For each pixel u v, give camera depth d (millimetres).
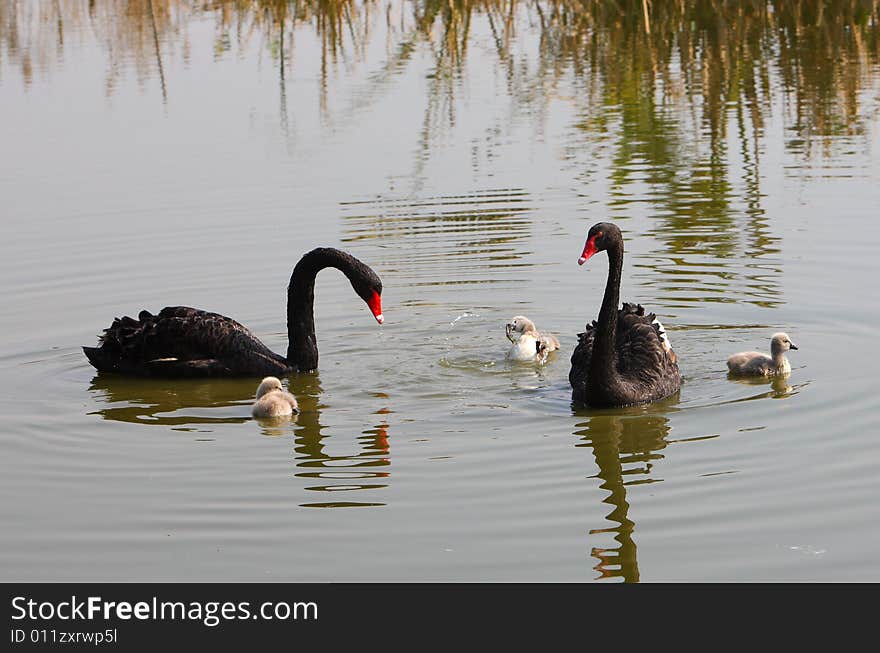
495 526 10312
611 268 13133
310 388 14312
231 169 22719
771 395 13312
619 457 11773
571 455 11844
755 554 9719
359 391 14133
